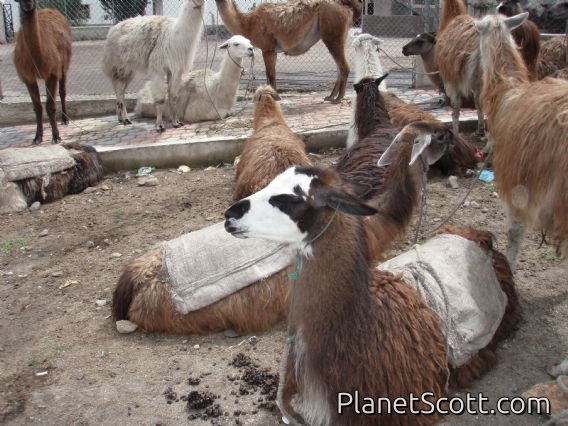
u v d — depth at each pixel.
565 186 2.27
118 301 2.96
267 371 2.57
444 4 5.28
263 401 2.40
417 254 2.54
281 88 8.07
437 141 2.81
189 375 2.58
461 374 2.38
